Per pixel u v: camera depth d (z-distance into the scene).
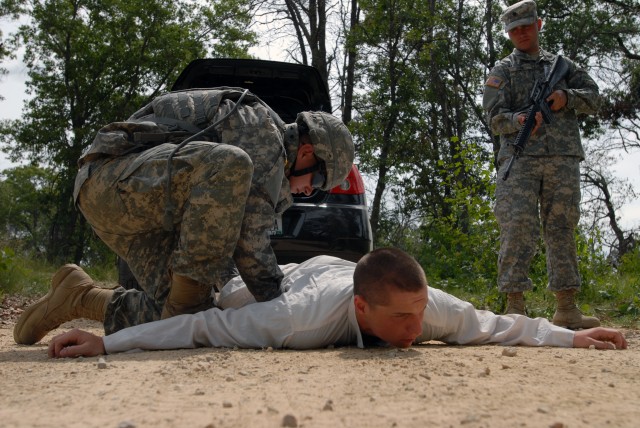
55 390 2.11
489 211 6.59
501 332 3.24
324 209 5.64
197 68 6.82
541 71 5.14
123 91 30.25
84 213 3.32
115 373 2.37
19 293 8.29
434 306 3.10
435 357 2.69
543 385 2.16
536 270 6.77
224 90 3.38
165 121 3.26
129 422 1.63
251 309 2.99
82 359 2.78
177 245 3.23
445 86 28.67
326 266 3.32
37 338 3.59
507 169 4.96
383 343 3.08
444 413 1.77
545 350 3.02
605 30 27.64
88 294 3.48
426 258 7.91
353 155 3.48
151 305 3.30
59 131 29.14
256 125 3.24
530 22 5.12
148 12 28.86
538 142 4.98
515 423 1.67
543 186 5.03
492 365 2.52
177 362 2.55
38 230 47.75
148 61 29.11
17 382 2.26
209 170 2.97
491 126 5.14
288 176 3.44
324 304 2.96
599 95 5.07
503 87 5.10
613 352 3.01
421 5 24.41
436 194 25.92
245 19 25.70
